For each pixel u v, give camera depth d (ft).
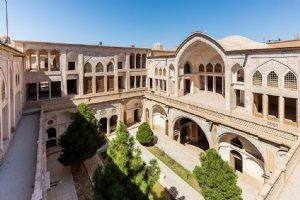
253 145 50.98
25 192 27.55
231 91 59.11
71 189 49.21
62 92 75.77
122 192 25.91
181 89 83.20
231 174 34.71
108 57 86.22
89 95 82.02
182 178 54.85
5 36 63.87
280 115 47.57
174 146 74.95
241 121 51.21
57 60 89.56
